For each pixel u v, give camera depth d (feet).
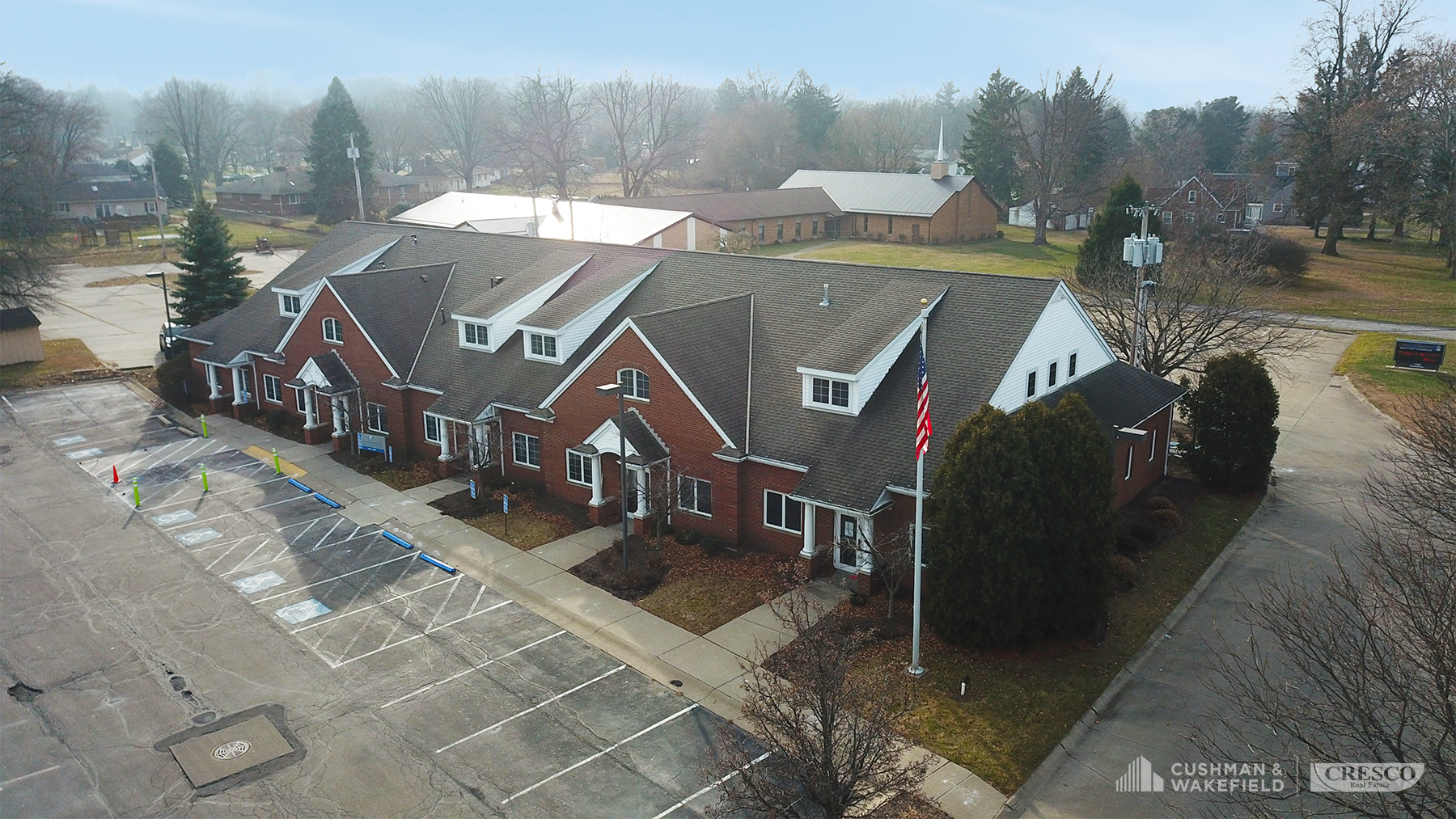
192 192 503.61
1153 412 116.57
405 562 103.04
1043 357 104.63
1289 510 115.65
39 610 91.97
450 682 80.23
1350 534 107.86
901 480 90.63
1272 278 235.81
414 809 64.85
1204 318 143.43
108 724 74.18
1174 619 89.86
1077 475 80.28
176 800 65.62
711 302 116.16
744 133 495.82
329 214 395.34
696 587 95.91
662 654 84.12
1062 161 331.36
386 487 125.29
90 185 449.48
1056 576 81.10
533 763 69.72
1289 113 314.76
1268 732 71.82
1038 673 79.87
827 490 92.79
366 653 84.58
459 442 129.70
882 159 493.36
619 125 466.29
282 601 94.17
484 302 136.26
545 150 549.95
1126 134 485.56
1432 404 130.21
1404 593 57.21
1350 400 160.35
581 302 126.93
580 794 66.39
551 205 306.96
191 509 117.80
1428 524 86.63
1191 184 344.28
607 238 272.31
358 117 395.96
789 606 70.85
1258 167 414.41
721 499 103.60
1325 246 304.91
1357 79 290.15
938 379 99.25
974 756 69.67
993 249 320.50
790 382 106.63
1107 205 206.69
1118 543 102.42
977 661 81.61
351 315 136.36
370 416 139.33
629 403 109.50
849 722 59.06
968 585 80.64
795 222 335.88
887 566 90.58
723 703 77.00
